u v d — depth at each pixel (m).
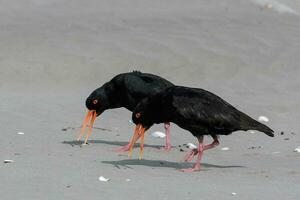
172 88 12.48
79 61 22.06
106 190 10.01
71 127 15.80
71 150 13.41
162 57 22.48
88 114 14.79
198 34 24.50
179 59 22.36
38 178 10.65
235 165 12.48
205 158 13.23
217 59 22.39
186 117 12.09
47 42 23.52
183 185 10.48
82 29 24.95
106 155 13.15
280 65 22.06
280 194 10.02
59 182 10.42
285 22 26.42
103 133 15.50
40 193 9.74
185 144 14.75
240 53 22.94
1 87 20.09
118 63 22.03
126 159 12.82
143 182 10.63
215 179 11.08
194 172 11.73
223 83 20.56
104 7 28.33
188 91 12.29
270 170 11.94
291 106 18.14
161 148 14.27
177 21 26.00
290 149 14.08
